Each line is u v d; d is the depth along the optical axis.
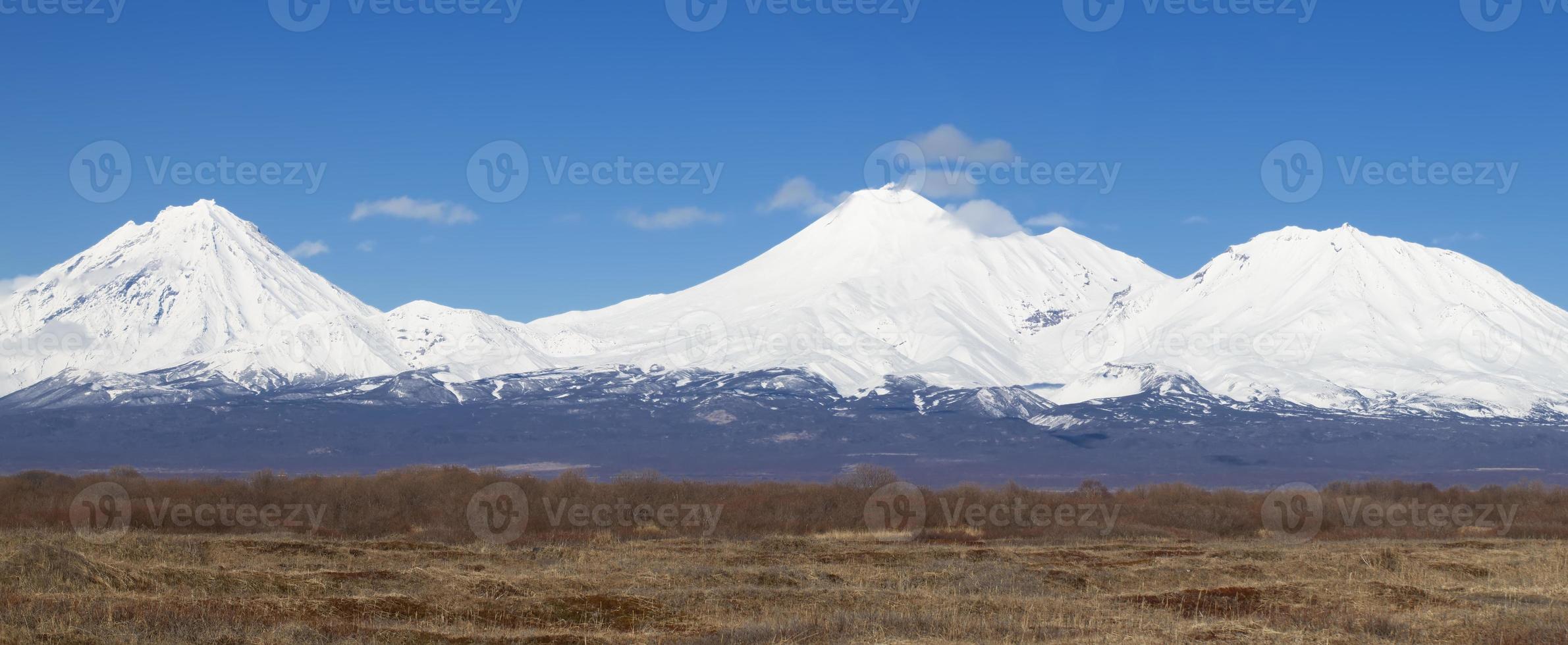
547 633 26.77
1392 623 29.47
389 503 69.25
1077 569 41.41
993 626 28.25
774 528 66.69
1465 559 44.81
